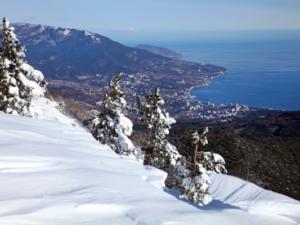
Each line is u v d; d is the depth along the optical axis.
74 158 9.17
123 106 24.66
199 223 6.24
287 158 53.00
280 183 44.56
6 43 22.62
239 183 19.23
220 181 19.58
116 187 7.20
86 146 11.99
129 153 23.53
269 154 52.66
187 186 18.48
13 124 12.52
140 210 6.05
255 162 48.72
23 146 9.19
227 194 17.83
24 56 23.22
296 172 48.97
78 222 5.11
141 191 7.46
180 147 46.84
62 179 6.96
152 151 24.19
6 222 4.70
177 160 23.39
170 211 6.41
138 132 35.06
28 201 5.48
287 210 12.22
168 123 24.41
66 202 5.70
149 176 10.12
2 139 9.64
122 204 6.12
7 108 22.25
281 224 9.82
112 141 24.00
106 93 24.48
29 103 23.30
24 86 22.97
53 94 48.88
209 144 51.34
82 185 6.81
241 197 16.97
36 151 8.87
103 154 11.37
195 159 19.94
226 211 9.16
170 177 21.12
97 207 5.75
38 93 23.45
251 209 11.60
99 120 24.16
